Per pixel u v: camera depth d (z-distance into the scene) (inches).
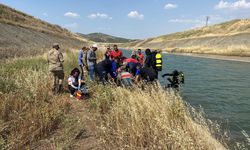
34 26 2126.0
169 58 1990.7
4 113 257.6
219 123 370.6
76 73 403.2
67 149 214.4
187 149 204.4
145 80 401.1
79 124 265.6
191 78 852.6
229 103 496.4
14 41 1171.9
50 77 429.4
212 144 235.3
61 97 378.0
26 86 337.7
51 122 254.4
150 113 253.4
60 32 2795.3
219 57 2058.3
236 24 3582.7
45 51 1055.0
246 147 283.0
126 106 280.1
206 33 4015.8
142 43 5856.3
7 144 199.6
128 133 235.8
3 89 323.9
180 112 265.0
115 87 376.5
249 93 600.4
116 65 441.1
